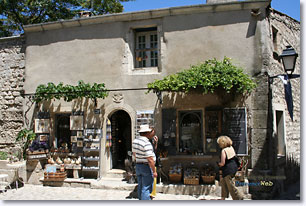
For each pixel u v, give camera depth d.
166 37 7.54
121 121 9.30
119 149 9.14
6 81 9.00
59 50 8.49
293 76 6.16
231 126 6.77
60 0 13.74
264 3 6.79
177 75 6.94
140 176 5.05
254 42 6.89
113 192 6.87
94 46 8.16
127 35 7.93
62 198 6.43
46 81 8.54
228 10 7.13
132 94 7.71
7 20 14.69
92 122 7.93
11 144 8.80
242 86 6.33
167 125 7.26
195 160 7.08
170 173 6.88
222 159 5.30
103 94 7.58
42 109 8.44
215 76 6.41
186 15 7.43
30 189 7.35
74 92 7.76
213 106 7.02
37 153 7.87
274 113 6.96
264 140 6.57
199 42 7.30
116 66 7.92
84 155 7.88
